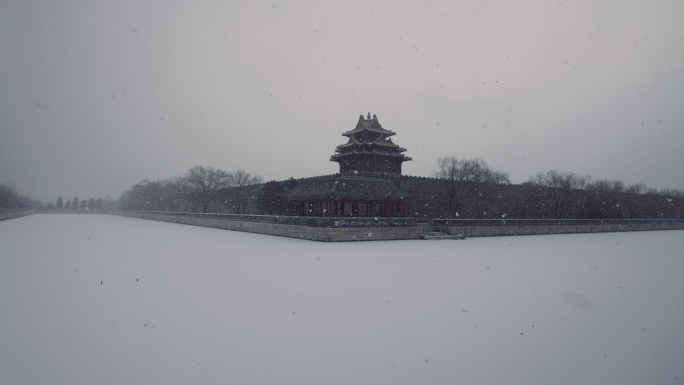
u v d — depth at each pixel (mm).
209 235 45344
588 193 66500
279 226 44875
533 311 13219
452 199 54000
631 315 12836
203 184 82062
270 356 9398
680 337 10820
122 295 15055
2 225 59094
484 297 15047
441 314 12820
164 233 48250
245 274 19562
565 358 9375
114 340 10352
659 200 75688
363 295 15242
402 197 46688
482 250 31188
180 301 14203
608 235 50844
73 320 11961
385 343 10297
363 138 59719
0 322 11766
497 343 10328
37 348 9781
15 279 18062
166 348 9836
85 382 8008
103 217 108312
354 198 43156
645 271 21406
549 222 52844
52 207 157125
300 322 11914
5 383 7914
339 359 9258
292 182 56219
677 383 8109
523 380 8234
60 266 21859
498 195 58688
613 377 8391
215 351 9672
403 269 21266
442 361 9188
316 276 19047
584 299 14867
